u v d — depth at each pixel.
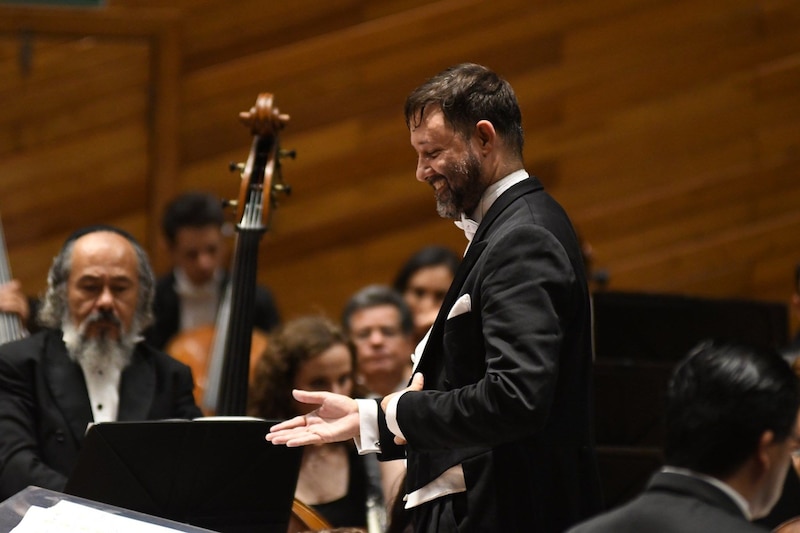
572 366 6.63
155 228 16.17
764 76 17.28
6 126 15.97
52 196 16.08
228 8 16.34
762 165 17.28
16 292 10.84
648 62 17.02
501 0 16.70
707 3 17.12
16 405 8.66
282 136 16.45
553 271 6.40
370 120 16.59
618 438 9.73
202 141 16.33
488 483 6.66
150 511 7.22
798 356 10.02
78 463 7.02
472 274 6.66
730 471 5.10
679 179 17.06
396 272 16.62
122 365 8.98
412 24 16.62
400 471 9.80
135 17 16.17
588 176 16.91
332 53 16.52
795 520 6.75
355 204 16.59
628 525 5.00
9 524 5.90
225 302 13.25
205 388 12.95
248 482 7.32
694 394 5.18
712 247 17.12
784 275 17.27
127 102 16.23
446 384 6.71
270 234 16.45
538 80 16.80
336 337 10.04
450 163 6.80
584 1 16.86
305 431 6.51
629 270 16.94
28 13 15.99
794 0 17.31
